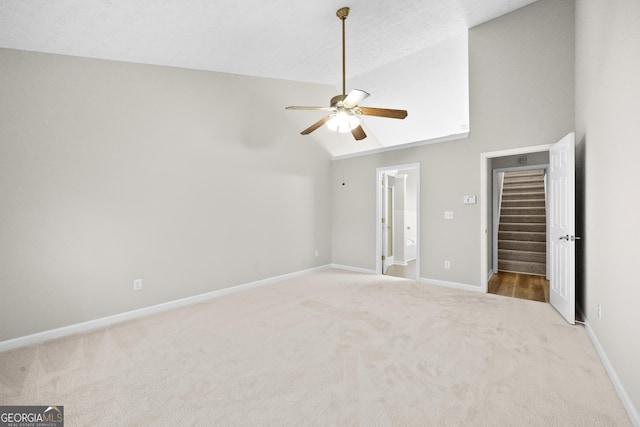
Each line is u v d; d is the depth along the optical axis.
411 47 3.73
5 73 2.36
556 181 3.18
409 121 5.63
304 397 1.78
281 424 1.56
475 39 3.75
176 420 1.60
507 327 2.74
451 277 4.10
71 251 2.69
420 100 4.98
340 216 5.36
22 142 2.44
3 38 2.25
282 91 4.52
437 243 4.21
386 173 5.13
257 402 1.74
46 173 2.55
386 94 4.94
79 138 2.72
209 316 3.09
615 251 1.94
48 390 1.87
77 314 2.73
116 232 2.96
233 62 3.45
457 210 4.03
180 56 3.07
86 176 2.76
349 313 3.13
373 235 4.96
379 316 3.04
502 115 3.64
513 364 2.11
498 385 1.87
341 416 1.61
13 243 2.42
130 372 2.06
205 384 1.92
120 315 2.98
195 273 3.57
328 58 3.68
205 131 3.65
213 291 3.74
